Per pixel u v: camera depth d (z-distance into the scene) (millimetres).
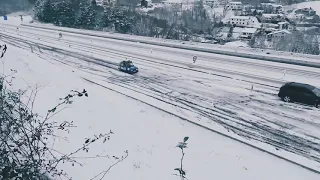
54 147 10086
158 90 24125
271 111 19609
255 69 31703
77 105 15562
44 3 92250
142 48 45469
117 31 77750
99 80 26359
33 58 27656
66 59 36656
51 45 47812
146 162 10492
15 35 60906
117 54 40719
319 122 17719
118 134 12719
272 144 14445
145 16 90062
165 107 19281
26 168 4402
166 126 14859
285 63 34062
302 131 16344
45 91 17000
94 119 14109
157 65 34125
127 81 26906
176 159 11102
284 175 10984
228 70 30984
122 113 15977
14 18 107312
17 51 29156
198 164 10906
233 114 18844
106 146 11242
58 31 69250
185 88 24969
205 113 18797
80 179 8484
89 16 82438
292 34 74688
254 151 12977
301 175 11148
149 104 19078
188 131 14594
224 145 13234
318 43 61625
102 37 59062
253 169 11141
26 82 17625
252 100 21969
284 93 21766
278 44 63500
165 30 81500
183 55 39531
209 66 32875
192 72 30797
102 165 9711
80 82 22734
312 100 20500
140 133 13344
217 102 21328
